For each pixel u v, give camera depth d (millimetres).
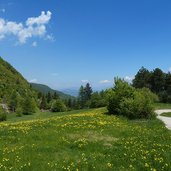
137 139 25172
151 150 20219
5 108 159875
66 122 37688
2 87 199250
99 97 113875
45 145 23078
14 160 18797
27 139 25734
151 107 47156
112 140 25156
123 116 47500
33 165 17719
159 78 141875
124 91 51000
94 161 18109
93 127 32125
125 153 19594
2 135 27906
